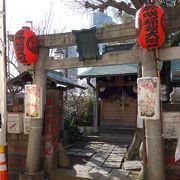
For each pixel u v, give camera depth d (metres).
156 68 3.18
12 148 4.46
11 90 7.08
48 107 4.23
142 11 2.96
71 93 11.19
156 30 2.91
